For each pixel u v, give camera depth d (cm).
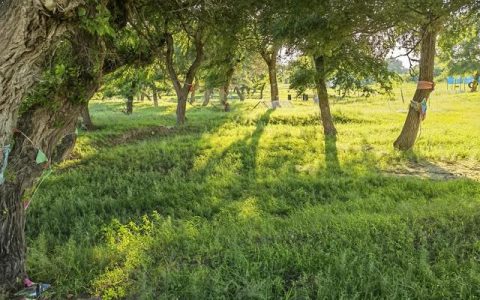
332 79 1565
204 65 2275
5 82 356
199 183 938
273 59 2445
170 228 627
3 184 427
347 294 409
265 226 620
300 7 771
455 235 534
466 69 3303
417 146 1305
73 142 505
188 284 437
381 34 1259
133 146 1351
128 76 1523
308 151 1272
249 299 412
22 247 456
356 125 1836
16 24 338
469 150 1232
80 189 874
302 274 461
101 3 404
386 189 850
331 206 740
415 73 1376
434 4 810
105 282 460
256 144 1341
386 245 515
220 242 554
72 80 457
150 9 657
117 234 648
